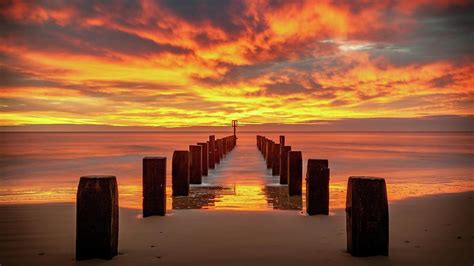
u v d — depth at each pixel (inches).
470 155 1043.3
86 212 167.5
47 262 168.2
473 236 213.0
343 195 374.3
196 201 337.1
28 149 1448.1
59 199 365.1
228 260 170.4
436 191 408.2
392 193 391.5
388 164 778.2
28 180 542.6
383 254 172.2
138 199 359.9
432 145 1768.0
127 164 790.5
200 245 193.0
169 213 272.4
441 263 166.1
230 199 347.9
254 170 611.8
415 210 292.5
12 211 286.4
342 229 226.8
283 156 451.2
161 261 168.4
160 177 261.4
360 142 2153.1
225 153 888.3
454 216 270.5
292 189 364.2
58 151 1302.9
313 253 179.5
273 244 195.0
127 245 192.7
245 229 226.4
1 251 184.2
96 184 168.1
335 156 996.6
